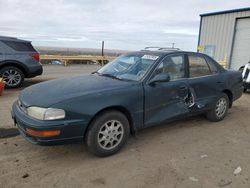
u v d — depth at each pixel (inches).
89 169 124.7
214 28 623.2
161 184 113.0
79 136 126.6
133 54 182.1
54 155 138.5
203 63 190.7
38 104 122.9
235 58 590.2
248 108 258.5
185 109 173.5
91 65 754.2
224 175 122.0
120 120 139.1
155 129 183.0
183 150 149.1
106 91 135.3
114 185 111.5
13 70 321.7
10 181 112.3
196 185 112.9
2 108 223.8
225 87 201.8
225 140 166.6
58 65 714.2
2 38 315.6
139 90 145.7
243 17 557.9
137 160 135.2
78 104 124.6
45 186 109.4
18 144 150.2
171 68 167.0
